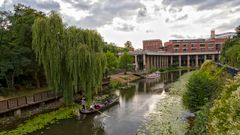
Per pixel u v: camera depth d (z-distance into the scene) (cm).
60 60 2906
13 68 3102
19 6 3753
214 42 12625
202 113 1582
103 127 2520
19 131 2311
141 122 2619
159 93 4603
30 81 3781
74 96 3594
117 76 7000
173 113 2642
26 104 2811
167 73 9088
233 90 963
